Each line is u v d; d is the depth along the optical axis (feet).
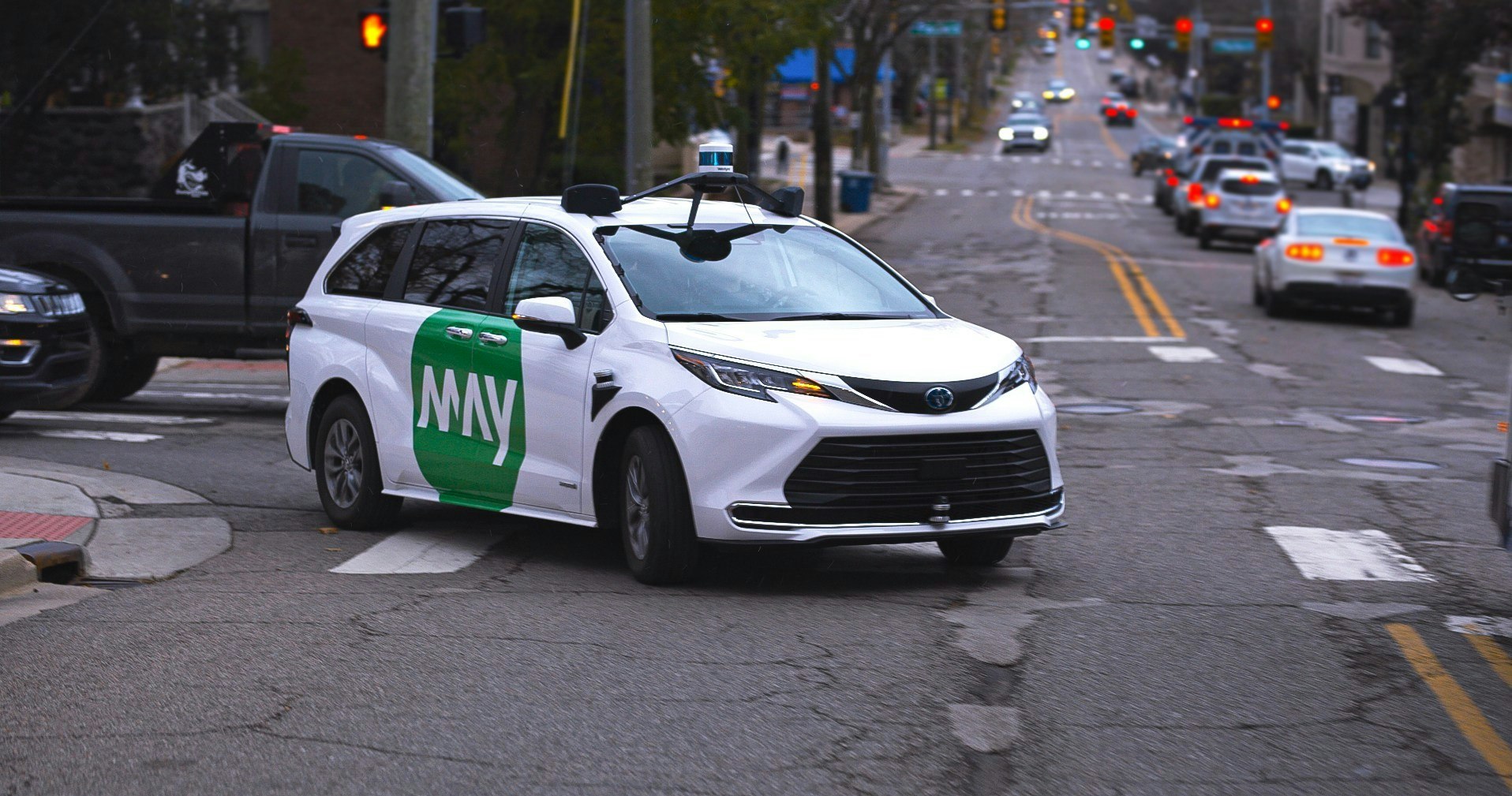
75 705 23.41
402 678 24.86
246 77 109.29
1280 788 20.47
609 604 29.89
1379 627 28.76
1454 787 20.59
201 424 55.11
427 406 35.55
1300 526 39.01
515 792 20.03
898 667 25.64
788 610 29.48
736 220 34.50
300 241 55.31
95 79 105.60
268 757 21.22
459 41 74.18
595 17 105.29
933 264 129.80
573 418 31.94
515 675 25.00
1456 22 160.97
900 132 443.32
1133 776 20.81
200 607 29.66
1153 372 72.95
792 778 20.57
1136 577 32.99
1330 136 332.19
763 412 29.04
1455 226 30.81
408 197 54.03
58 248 55.93
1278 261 95.25
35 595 30.76
